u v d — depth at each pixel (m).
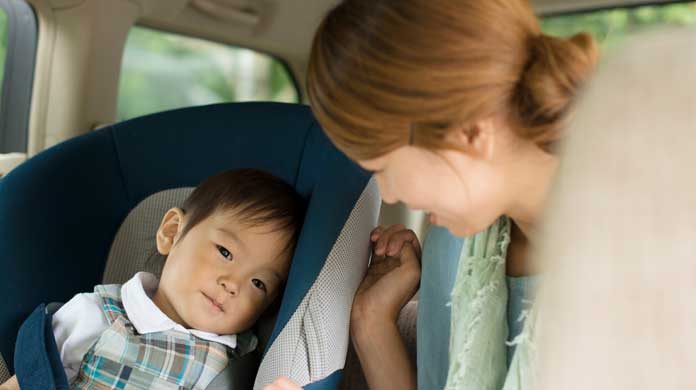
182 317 1.25
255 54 2.43
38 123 1.84
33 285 1.30
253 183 1.30
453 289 1.00
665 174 0.27
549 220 0.31
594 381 0.27
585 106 0.31
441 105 0.71
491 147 0.75
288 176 1.42
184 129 1.48
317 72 0.78
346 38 0.75
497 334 0.96
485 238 0.97
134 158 1.46
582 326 0.28
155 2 1.96
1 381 1.25
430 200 0.78
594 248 0.28
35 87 1.83
